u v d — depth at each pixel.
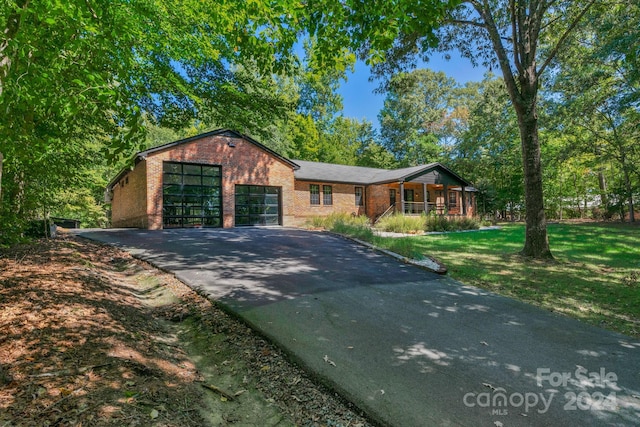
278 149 29.20
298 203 20.34
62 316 3.30
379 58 3.67
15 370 2.27
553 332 4.11
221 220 16.52
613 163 22.34
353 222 16.08
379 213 23.31
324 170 23.14
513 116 26.34
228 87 9.37
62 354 2.61
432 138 37.00
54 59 1.94
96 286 4.73
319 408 2.62
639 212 23.17
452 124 38.06
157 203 14.68
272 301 4.84
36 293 3.80
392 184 23.31
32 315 3.18
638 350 3.66
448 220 17.39
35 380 2.21
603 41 12.30
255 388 2.88
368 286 5.76
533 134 9.11
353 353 3.44
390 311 4.64
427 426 2.40
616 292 5.86
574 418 2.50
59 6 1.83
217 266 6.85
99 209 25.83
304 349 3.50
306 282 5.86
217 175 16.58
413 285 5.95
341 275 6.41
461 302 5.14
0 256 5.58
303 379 3.00
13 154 2.62
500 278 6.75
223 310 4.51
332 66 4.27
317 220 16.16
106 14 2.49
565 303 5.27
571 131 20.02
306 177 20.38
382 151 39.53
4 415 1.83
